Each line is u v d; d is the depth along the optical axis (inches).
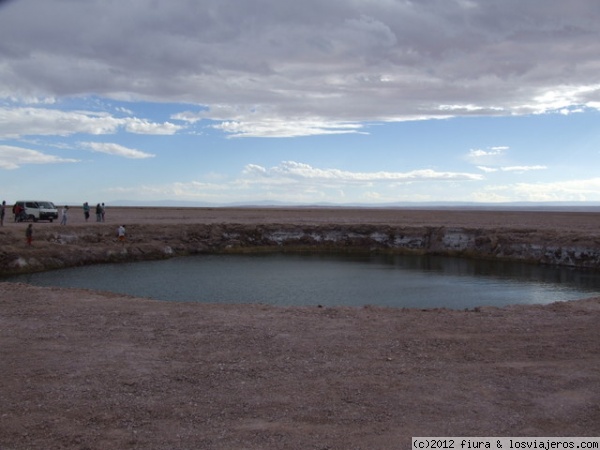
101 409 302.8
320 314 542.9
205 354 402.0
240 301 996.6
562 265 1565.0
